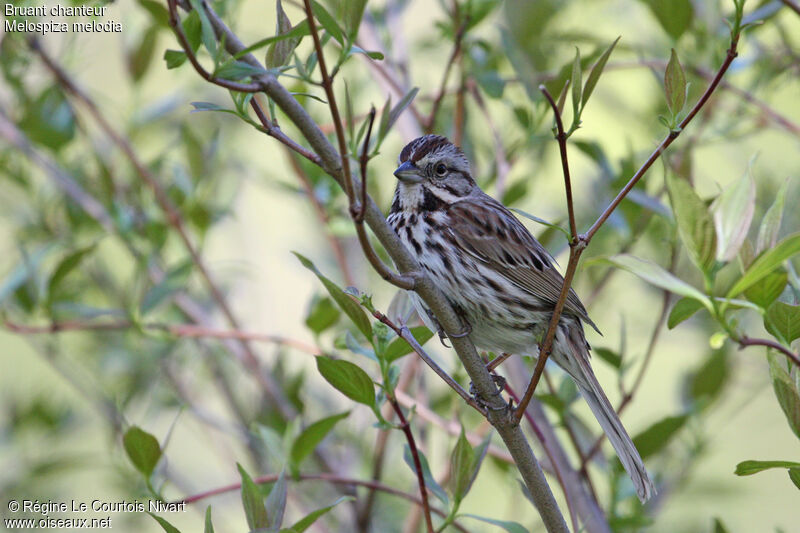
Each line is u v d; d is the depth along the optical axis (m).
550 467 9.41
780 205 6.29
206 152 11.44
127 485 10.88
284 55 5.97
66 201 11.89
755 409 13.59
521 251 9.12
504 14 11.86
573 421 10.15
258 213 13.84
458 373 10.31
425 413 9.97
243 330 11.23
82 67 12.25
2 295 10.46
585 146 10.65
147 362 11.99
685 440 10.71
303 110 5.71
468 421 11.64
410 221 9.22
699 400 10.30
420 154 9.30
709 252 5.66
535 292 8.97
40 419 12.25
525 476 6.85
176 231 11.52
